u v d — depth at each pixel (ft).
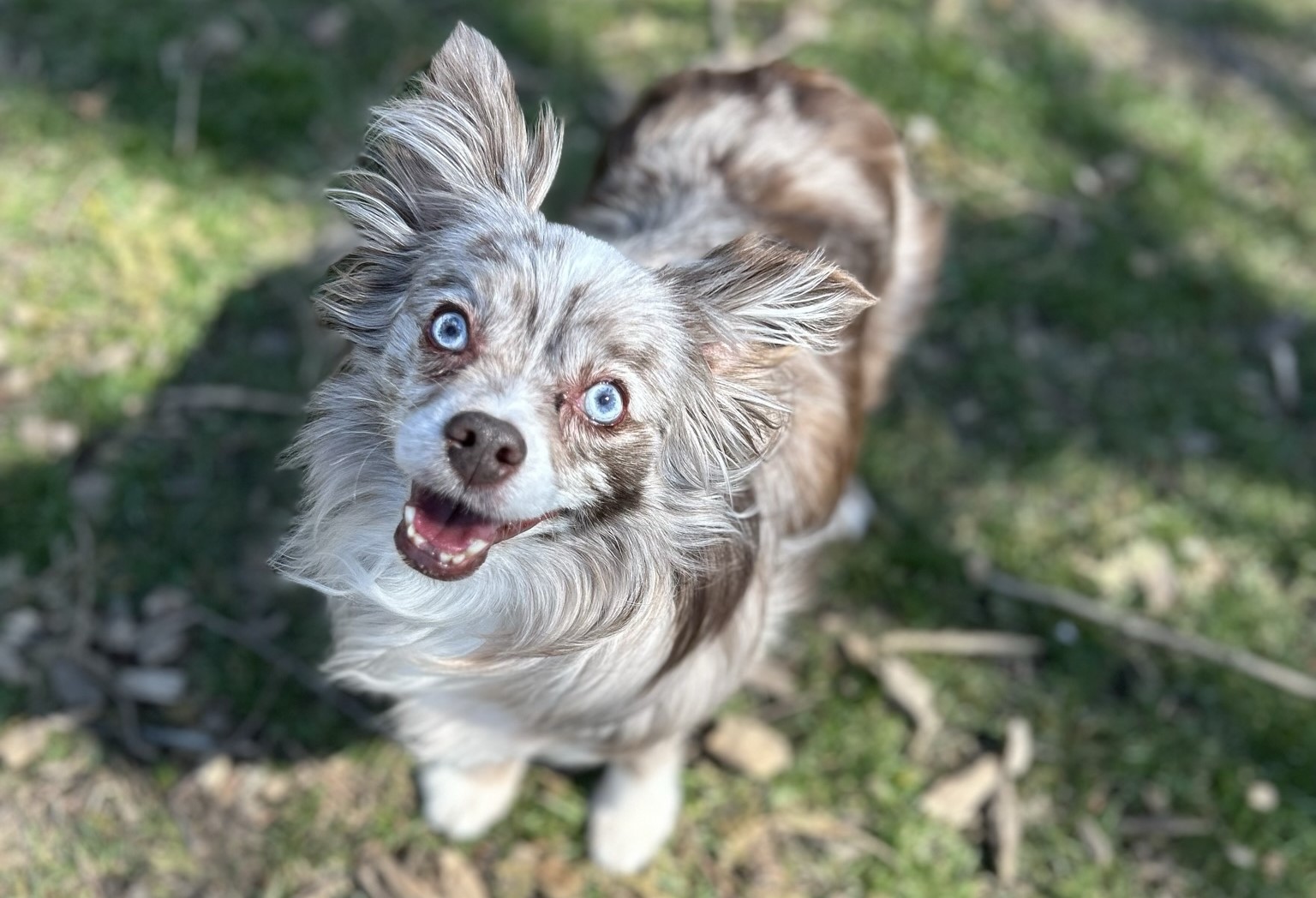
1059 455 2.07
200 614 1.73
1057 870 1.66
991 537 1.97
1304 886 1.67
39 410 1.86
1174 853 1.68
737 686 1.48
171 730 1.63
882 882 1.62
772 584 1.45
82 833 1.54
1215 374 2.21
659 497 1.21
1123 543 1.98
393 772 1.65
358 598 1.28
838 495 1.56
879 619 1.87
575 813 1.65
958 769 1.74
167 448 1.86
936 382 2.14
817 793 1.70
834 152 1.68
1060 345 2.22
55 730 1.60
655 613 1.24
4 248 2.03
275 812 1.60
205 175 2.19
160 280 2.04
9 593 1.70
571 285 1.13
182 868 1.54
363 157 1.24
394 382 1.15
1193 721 1.80
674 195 1.59
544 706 1.32
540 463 1.08
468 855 1.60
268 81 2.33
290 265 2.11
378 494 1.21
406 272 1.22
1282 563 1.99
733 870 1.63
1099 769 1.75
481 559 1.11
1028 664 1.84
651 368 1.15
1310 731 1.78
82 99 2.25
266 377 1.97
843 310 1.15
